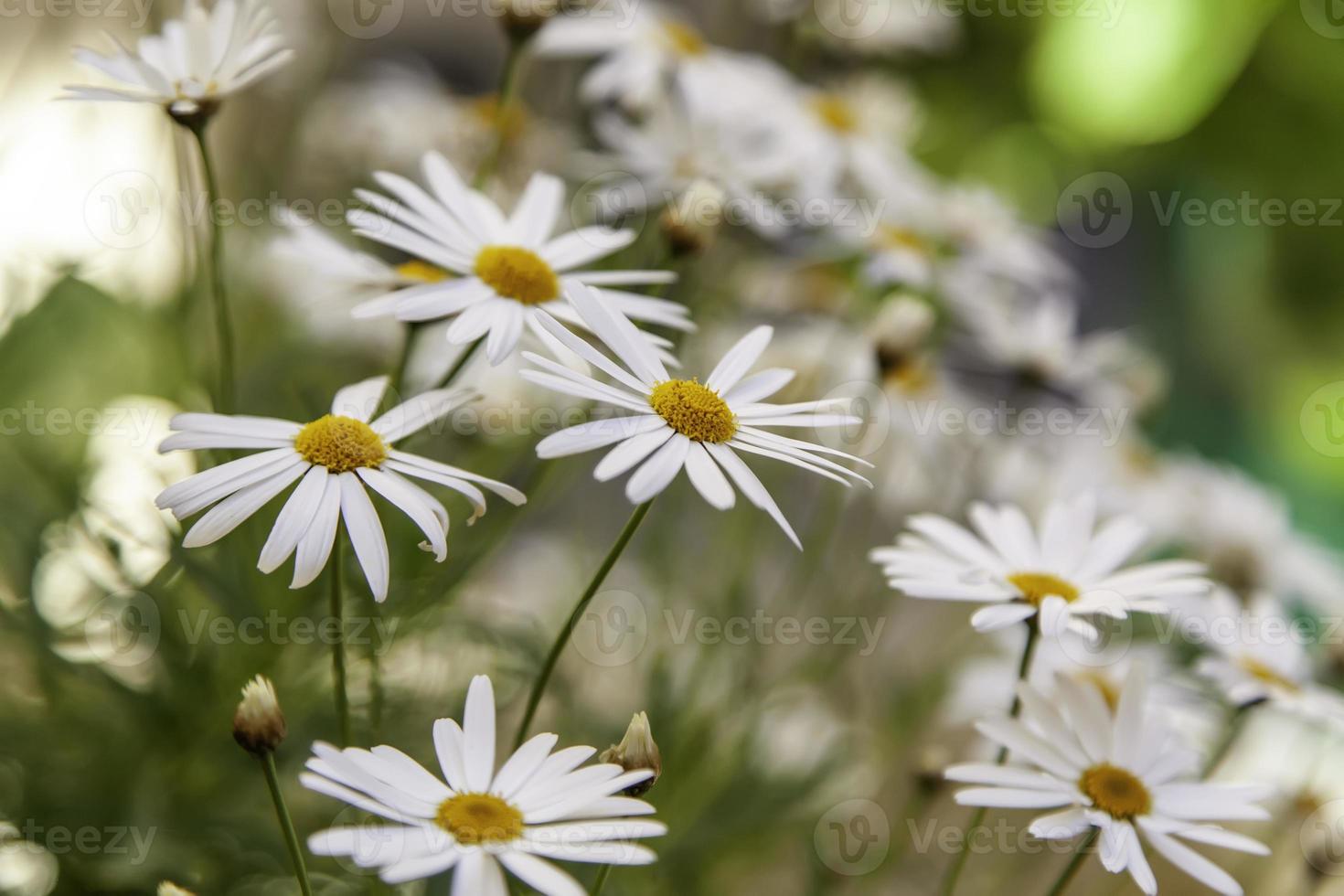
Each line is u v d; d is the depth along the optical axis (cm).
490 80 112
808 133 80
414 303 64
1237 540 83
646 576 80
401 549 69
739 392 64
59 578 69
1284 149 110
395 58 107
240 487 61
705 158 76
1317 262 116
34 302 72
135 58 66
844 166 82
